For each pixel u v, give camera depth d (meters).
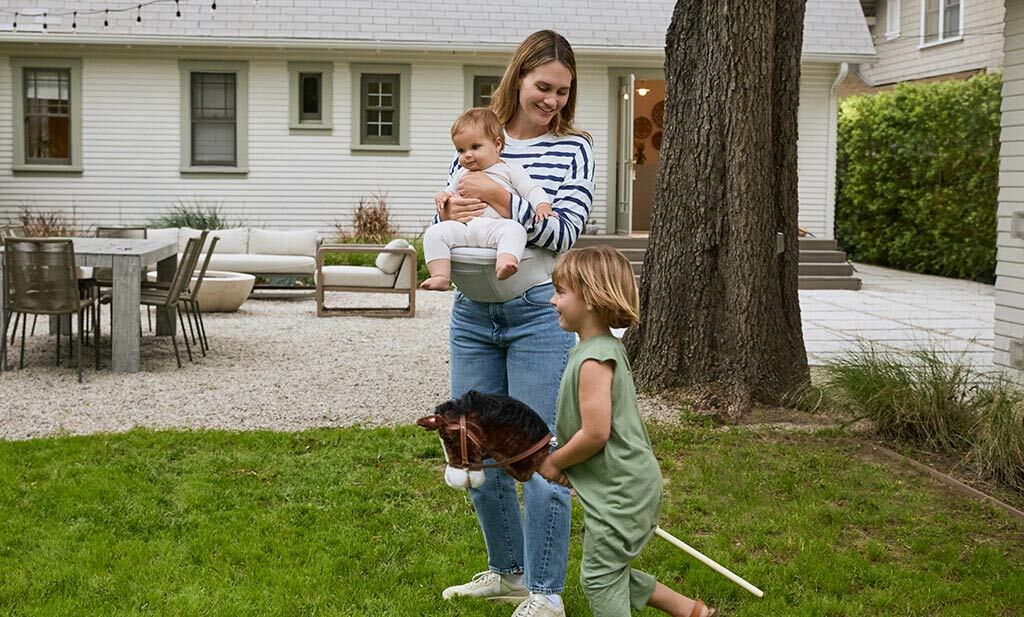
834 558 4.28
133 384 8.07
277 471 5.49
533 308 3.45
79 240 10.42
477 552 4.31
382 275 12.78
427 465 5.68
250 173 18.17
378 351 9.91
